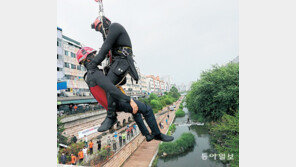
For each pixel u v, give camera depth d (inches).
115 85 75.6
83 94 893.2
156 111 1397.6
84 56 75.3
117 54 75.9
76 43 917.2
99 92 74.9
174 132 1007.6
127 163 535.5
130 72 75.7
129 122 937.5
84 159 406.9
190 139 745.6
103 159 424.2
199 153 642.8
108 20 83.0
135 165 520.4
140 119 74.7
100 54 71.5
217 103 581.0
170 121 1299.2
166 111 1711.4
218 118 620.1
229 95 499.8
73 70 866.1
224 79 538.3
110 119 74.4
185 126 1145.4
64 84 683.4
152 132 75.7
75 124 568.4
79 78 904.3
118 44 74.9
